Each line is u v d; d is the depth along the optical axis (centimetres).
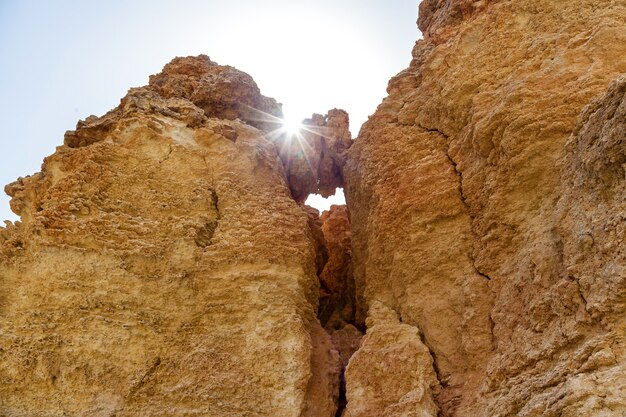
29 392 739
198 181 1070
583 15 952
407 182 1071
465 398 748
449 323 863
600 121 627
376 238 1115
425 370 817
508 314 733
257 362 823
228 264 936
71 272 842
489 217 847
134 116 1172
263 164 1173
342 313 1423
